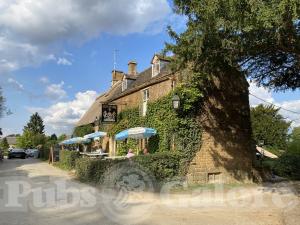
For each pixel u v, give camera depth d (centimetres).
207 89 1938
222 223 965
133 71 3800
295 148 2820
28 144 8769
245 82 2083
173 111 1878
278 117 4856
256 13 973
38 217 1001
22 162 3953
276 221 991
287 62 1590
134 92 2577
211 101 1945
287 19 993
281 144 4678
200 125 1898
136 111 2466
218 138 1939
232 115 2012
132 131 2025
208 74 1602
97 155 2738
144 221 973
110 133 2839
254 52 1332
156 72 2423
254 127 4744
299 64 1387
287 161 2377
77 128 4312
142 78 2845
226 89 2008
